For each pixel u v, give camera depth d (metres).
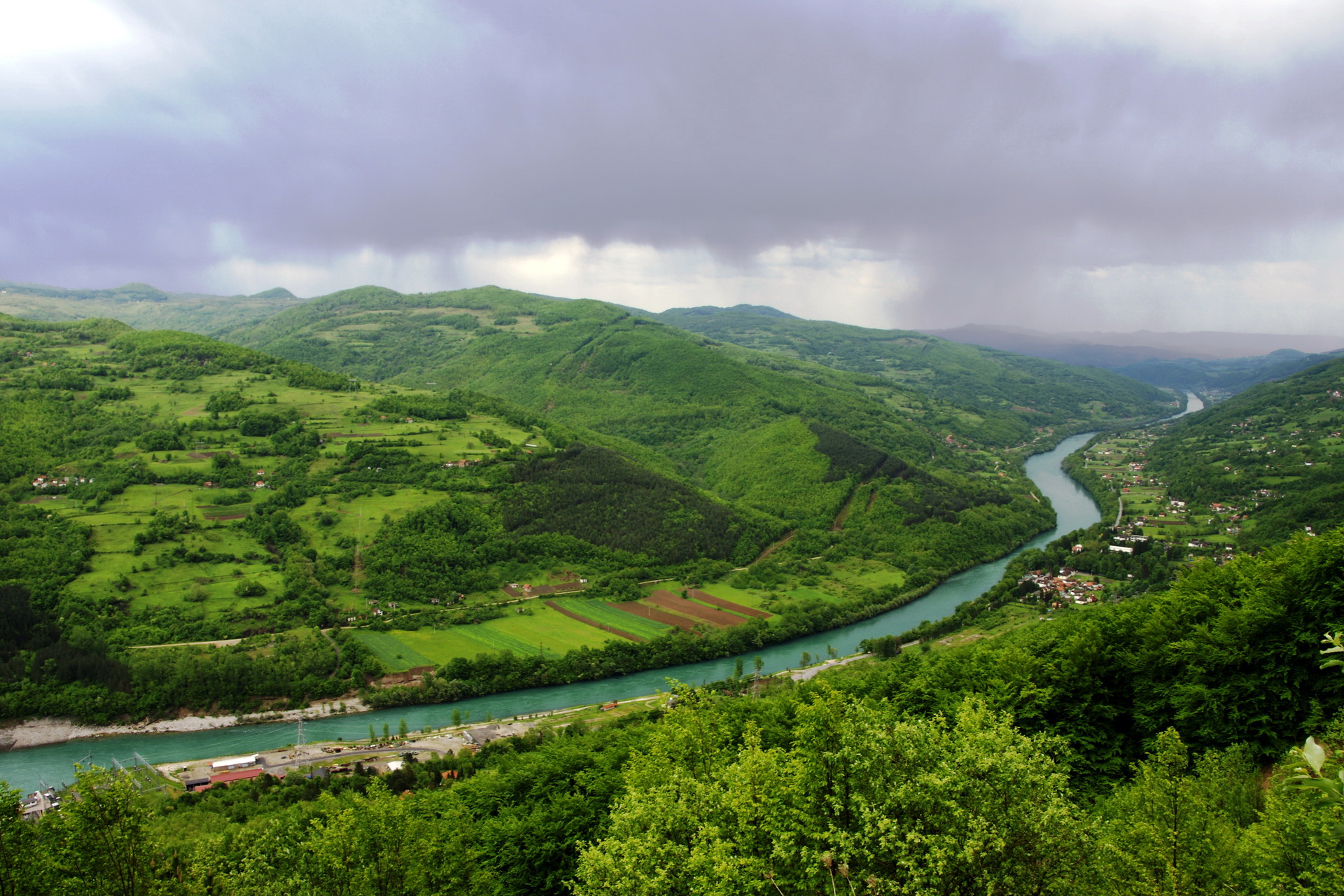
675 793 45.69
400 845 50.19
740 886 36.72
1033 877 32.66
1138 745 68.50
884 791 35.62
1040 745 39.66
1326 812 33.38
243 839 67.06
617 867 40.78
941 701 76.06
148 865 41.38
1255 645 65.62
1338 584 62.59
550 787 74.25
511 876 60.44
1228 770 53.56
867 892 31.89
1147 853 38.75
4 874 37.50
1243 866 39.00
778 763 43.34
